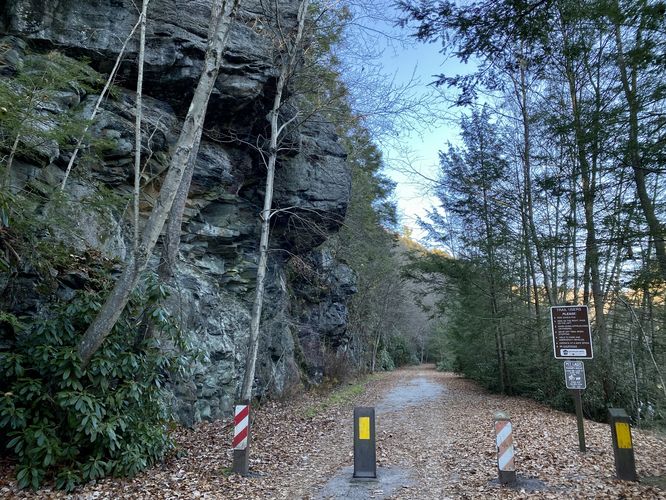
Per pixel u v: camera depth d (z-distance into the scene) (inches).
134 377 280.2
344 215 616.4
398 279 1325.0
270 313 598.9
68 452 236.1
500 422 243.4
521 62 247.4
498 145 658.8
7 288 277.7
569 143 352.5
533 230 595.2
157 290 271.4
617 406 499.5
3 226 258.5
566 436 360.2
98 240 366.0
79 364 239.5
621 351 522.3
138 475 253.0
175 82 426.9
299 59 461.1
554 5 223.6
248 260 560.7
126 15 403.2
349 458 322.0
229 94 447.5
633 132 279.4
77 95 355.9
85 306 265.6
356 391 773.3
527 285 725.9
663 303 498.6
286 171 567.8
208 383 445.4
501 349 737.6
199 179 476.4
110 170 398.3
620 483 233.0
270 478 268.2
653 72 260.2
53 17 375.2
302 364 748.6
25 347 251.9
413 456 322.0
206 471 272.4
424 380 1070.4
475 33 223.0
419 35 229.1
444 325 1211.9
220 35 263.7
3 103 244.8
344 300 957.8
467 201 690.2
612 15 237.8
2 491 214.1
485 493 227.3
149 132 413.7
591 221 354.6
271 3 443.2
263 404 546.3
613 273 488.4
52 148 323.3
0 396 232.7
